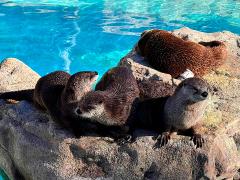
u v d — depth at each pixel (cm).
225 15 471
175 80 294
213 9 486
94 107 229
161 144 237
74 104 238
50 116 256
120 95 238
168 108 233
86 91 241
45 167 248
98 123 242
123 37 427
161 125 239
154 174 239
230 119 252
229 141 247
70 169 245
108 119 236
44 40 422
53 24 448
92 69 381
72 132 246
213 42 325
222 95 278
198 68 306
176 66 305
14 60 321
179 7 491
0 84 301
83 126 246
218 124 247
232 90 284
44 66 386
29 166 258
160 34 315
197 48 308
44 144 251
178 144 237
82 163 246
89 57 397
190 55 306
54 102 252
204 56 308
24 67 317
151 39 315
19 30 438
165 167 238
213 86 289
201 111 231
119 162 241
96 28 442
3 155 282
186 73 298
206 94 222
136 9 484
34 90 271
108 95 235
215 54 311
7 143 274
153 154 238
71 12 474
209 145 235
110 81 247
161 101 242
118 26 447
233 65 316
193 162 235
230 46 341
